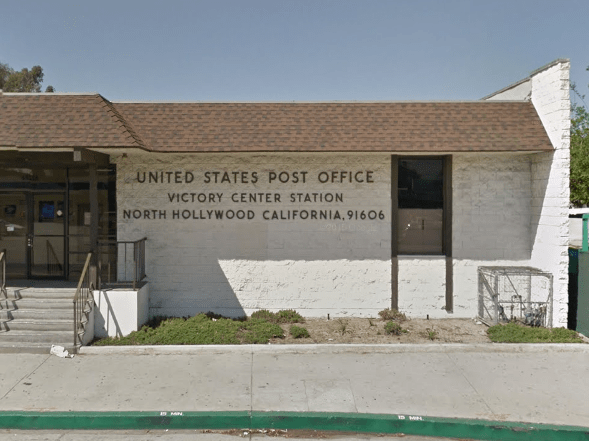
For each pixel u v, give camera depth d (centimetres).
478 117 1155
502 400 740
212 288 1191
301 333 1033
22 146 966
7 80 4662
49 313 995
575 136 2219
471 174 1187
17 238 1243
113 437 662
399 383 799
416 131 1124
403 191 1209
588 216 1105
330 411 700
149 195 1184
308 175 1188
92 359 900
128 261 1181
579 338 1016
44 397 739
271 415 687
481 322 1156
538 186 1157
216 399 736
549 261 1112
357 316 1191
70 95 1078
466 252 1191
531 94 1191
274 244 1189
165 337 988
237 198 1188
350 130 1127
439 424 674
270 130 1129
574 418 687
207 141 1108
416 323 1148
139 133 1116
